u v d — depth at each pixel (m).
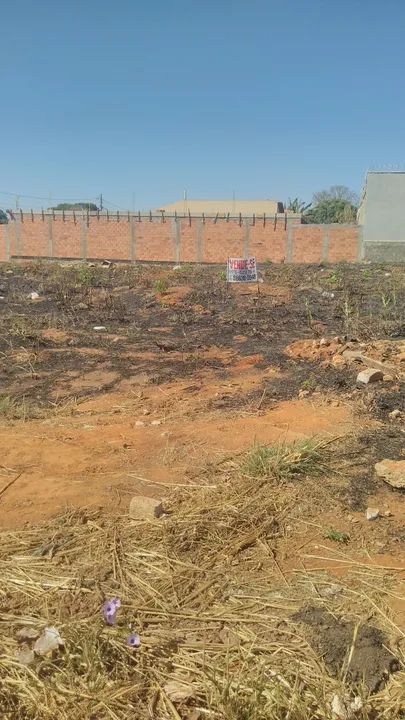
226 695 2.30
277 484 4.06
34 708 2.31
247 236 29.77
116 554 3.32
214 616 2.83
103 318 10.91
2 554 3.36
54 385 6.99
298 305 11.73
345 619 2.79
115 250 31.66
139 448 4.81
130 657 2.57
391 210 27.52
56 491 4.08
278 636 2.70
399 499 3.90
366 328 9.35
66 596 2.98
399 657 2.53
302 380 6.53
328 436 4.84
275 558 3.31
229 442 4.83
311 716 2.28
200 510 3.74
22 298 12.96
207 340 9.05
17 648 2.62
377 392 5.82
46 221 32.34
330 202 53.19
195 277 15.84
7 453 4.79
